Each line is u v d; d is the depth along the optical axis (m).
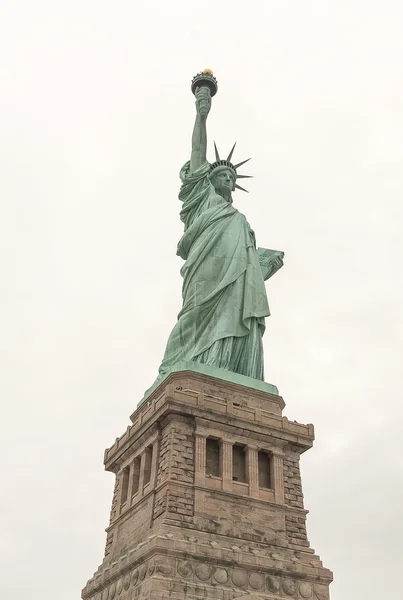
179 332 75.56
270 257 89.06
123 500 67.75
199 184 88.62
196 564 55.19
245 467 64.00
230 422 64.31
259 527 60.44
